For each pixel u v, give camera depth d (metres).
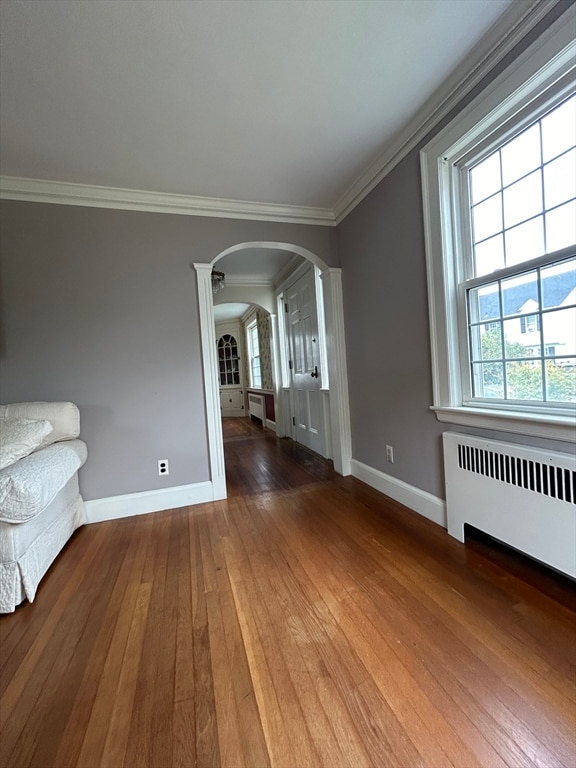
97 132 1.77
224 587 1.50
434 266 1.83
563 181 1.28
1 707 0.98
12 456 1.51
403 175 2.03
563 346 1.32
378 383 2.44
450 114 1.67
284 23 1.26
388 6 1.23
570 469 1.21
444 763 0.79
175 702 0.98
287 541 1.88
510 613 1.24
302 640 1.18
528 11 1.25
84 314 2.30
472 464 1.65
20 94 1.50
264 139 1.92
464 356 1.75
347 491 2.58
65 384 2.28
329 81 1.54
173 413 2.50
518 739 0.83
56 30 1.23
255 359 7.05
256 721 0.91
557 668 1.01
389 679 1.01
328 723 0.90
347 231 2.70
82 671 1.09
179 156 2.02
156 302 2.45
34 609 1.41
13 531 1.40
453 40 1.38
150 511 2.44
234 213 2.61
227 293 4.80
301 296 3.96
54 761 0.84
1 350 2.17
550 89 1.27
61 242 2.25
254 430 5.68
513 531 1.45
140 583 1.56
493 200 1.57
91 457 2.33
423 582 1.45
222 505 2.47
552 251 1.32
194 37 1.29
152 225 2.43
